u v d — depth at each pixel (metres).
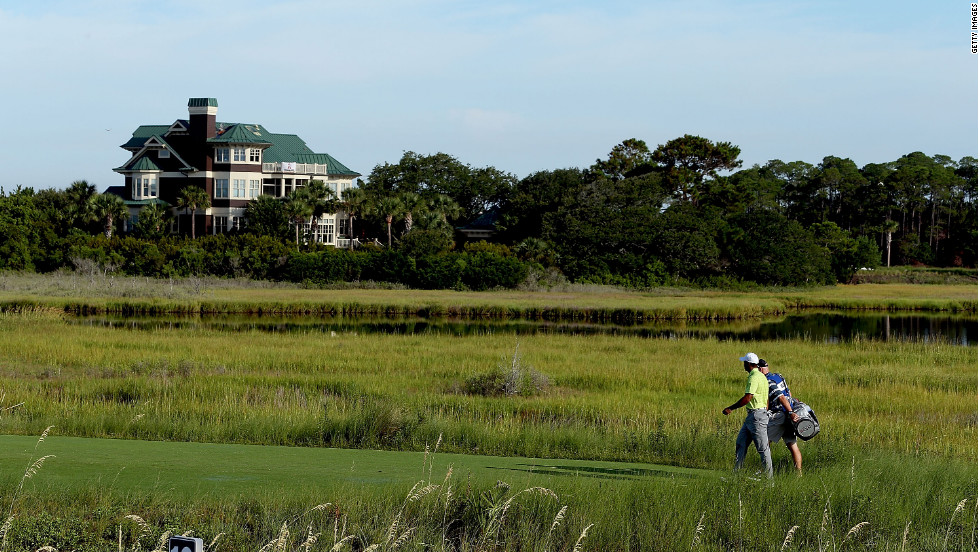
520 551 11.70
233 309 72.88
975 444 24.77
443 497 12.93
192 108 120.00
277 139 130.25
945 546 12.09
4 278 86.75
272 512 12.26
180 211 119.06
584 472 17.25
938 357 46.62
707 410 29.83
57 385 31.58
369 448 21.94
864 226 178.00
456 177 155.50
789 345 50.94
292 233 111.19
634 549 11.87
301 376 35.34
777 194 185.00
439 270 98.06
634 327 67.88
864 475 15.88
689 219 112.50
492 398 31.89
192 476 15.10
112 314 69.00
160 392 30.27
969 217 167.50
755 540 12.21
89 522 11.90
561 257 111.00
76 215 109.44
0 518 11.69
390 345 47.16
